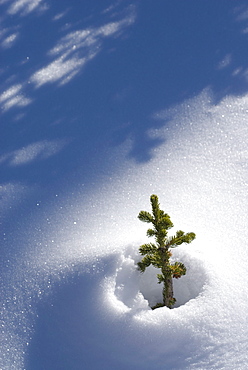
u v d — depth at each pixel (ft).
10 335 14.61
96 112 28.35
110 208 20.06
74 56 34.58
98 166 23.35
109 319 14.05
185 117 26.08
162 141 24.35
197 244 16.69
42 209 20.75
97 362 13.39
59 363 13.64
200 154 22.66
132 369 13.10
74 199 21.08
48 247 17.99
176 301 15.33
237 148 22.59
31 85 32.12
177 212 19.03
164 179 21.34
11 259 17.67
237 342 13.33
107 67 32.68
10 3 43.32
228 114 25.52
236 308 14.11
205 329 13.55
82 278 15.51
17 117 29.04
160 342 13.39
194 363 13.00
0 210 21.08
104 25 37.70
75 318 14.44
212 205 19.13
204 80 29.45
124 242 16.81
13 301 15.64
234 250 16.56
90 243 17.60
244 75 29.07
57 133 26.99
